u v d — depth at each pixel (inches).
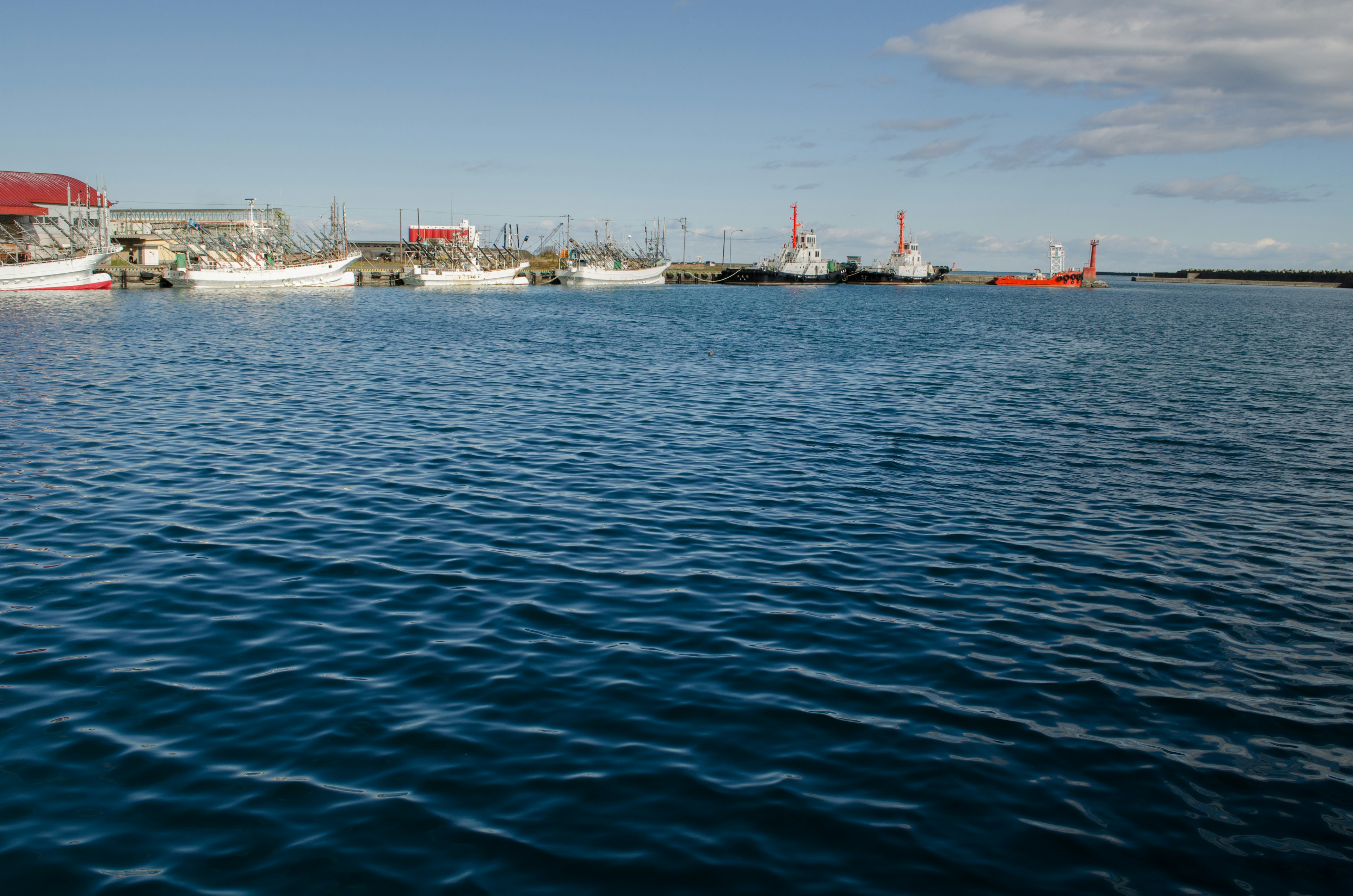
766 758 347.6
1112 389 1537.9
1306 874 292.4
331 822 298.2
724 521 688.4
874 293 7716.5
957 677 430.0
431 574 552.4
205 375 1492.4
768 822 305.9
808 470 869.8
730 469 866.1
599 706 385.7
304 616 480.7
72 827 293.3
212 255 4894.2
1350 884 287.7
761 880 276.4
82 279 4052.7
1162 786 340.8
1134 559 623.2
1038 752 362.3
